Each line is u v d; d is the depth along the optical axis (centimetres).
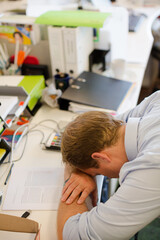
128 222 69
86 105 131
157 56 234
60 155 111
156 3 254
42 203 91
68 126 83
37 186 97
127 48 185
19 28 150
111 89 140
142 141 76
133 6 248
